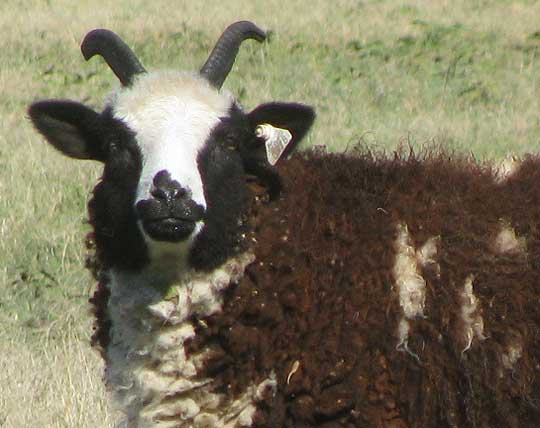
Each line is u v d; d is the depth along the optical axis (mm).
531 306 17500
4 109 43312
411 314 17297
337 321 17359
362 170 18453
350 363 17203
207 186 17500
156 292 17547
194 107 17750
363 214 17859
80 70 49438
